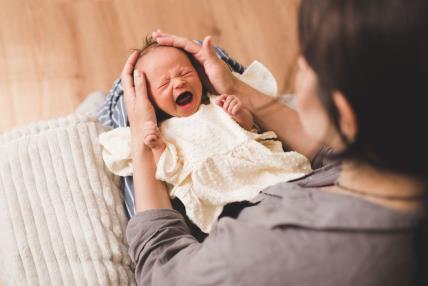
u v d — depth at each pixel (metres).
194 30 1.62
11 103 1.45
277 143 0.91
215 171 0.86
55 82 1.50
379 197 0.48
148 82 0.92
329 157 0.59
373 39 0.38
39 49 1.54
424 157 0.42
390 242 0.46
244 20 1.65
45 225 0.83
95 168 0.89
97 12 1.61
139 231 0.74
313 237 0.50
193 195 0.84
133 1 1.64
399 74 0.38
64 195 0.86
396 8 0.37
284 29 1.65
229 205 0.87
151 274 0.69
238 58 1.59
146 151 0.85
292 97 1.02
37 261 0.81
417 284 0.46
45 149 0.89
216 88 0.95
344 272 0.47
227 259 0.55
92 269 0.81
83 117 0.95
